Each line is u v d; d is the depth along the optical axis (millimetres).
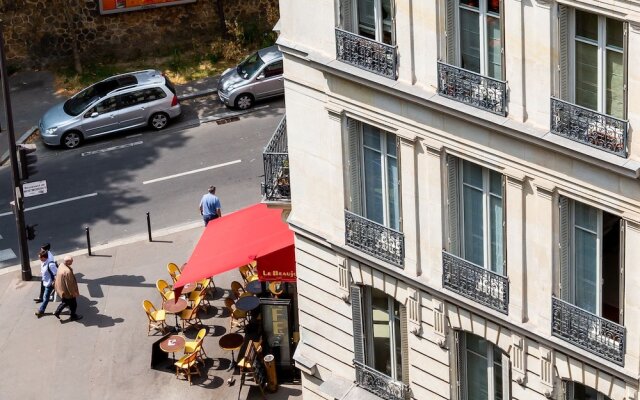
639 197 24984
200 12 58188
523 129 26250
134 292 43219
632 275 25828
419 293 30547
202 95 55219
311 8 29906
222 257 37344
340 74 29469
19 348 41125
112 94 52094
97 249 45781
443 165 28609
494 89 26734
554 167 26219
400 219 30172
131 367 39656
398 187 29891
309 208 32625
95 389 38969
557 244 26984
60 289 41406
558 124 25797
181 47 58344
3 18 57250
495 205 28156
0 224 48031
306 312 34344
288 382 38156
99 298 43062
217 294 42594
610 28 24594
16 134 53781
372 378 33031
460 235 29219
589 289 27062
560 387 28438
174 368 39406
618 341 26578
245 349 38875
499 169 27312
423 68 28047
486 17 26625
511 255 27984
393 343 32281
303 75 30922
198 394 38250
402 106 28719
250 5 58625
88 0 57438
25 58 57938
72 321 42094
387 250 30688
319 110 30938
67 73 57531
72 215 48031
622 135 24828
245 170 49469
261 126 52375
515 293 28266
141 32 58125
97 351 40562
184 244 45469
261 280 36312
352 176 30938
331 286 33000
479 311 29141
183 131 52656
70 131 51844
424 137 28594
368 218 31203
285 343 37812
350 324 32938
